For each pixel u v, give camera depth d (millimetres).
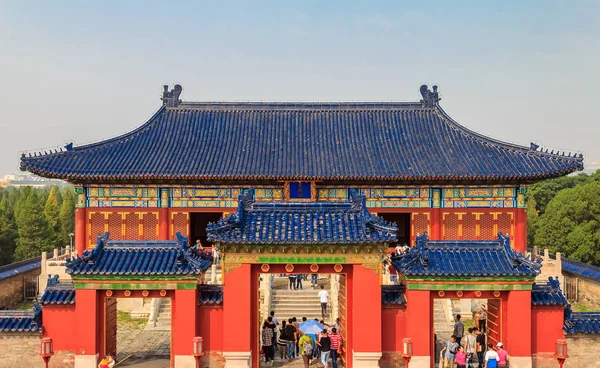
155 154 53406
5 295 52750
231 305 28656
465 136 56312
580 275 55781
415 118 59156
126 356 33688
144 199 53500
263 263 28891
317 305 43469
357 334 28609
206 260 30969
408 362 28062
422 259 28828
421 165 51969
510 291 28719
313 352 32594
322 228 28875
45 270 53281
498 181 52375
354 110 59750
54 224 97000
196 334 28641
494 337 30453
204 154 53594
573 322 29750
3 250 79875
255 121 58875
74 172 49969
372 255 28719
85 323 28484
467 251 29859
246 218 29469
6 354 29469
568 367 29844
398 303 28953
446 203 53594
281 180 51906
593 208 74188
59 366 29016
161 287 28562
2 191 172500
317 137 56469
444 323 43562
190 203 53625
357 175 50406
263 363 31875
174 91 60188
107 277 28422
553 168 50062
